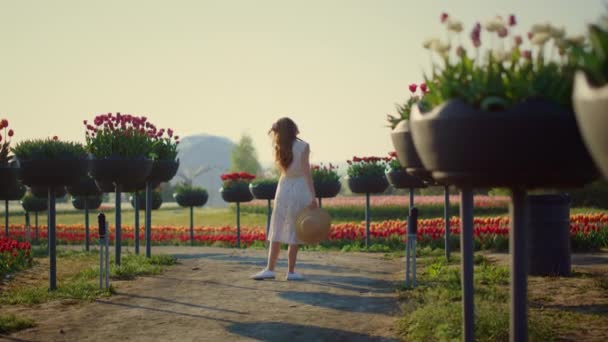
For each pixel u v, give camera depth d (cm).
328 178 1364
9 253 944
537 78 238
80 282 738
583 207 2364
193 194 1738
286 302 595
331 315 532
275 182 1523
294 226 725
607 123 157
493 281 660
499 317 444
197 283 728
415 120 248
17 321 514
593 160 230
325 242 1441
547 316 492
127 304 607
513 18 258
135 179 791
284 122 707
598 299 559
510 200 274
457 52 260
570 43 215
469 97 233
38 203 1792
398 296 599
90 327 511
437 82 264
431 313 469
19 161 661
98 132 789
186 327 505
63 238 1864
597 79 172
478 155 229
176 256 1084
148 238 973
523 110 223
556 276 711
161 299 629
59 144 670
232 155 8469
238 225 1667
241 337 467
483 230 1166
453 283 639
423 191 3806
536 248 722
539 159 226
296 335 468
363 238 1433
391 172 934
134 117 812
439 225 1467
